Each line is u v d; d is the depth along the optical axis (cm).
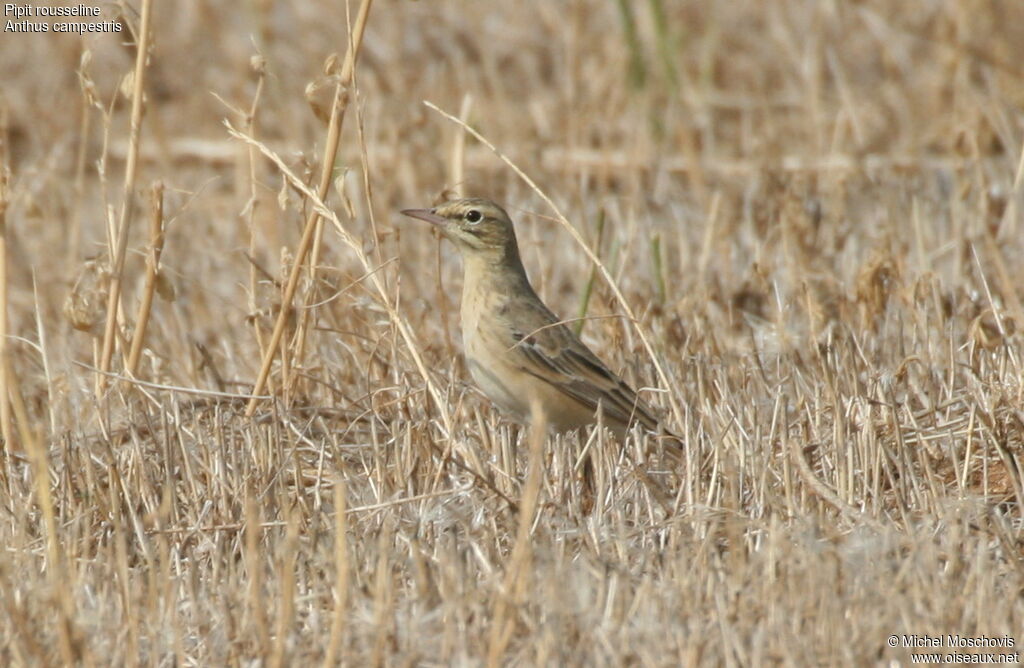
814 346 1983
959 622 1277
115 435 1811
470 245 1908
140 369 1969
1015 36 3572
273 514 1599
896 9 3797
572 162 3042
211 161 3253
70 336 2280
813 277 2362
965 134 2772
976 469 1738
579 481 1673
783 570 1345
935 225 2644
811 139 3192
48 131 3366
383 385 1967
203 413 1900
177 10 3944
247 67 3553
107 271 1850
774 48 3659
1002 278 2178
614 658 1216
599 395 1836
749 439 1680
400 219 2803
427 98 3338
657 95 3450
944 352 1977
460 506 1591
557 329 1877
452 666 1245
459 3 3825
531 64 3606
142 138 3359
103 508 1612
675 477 1700
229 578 1395
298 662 1249
